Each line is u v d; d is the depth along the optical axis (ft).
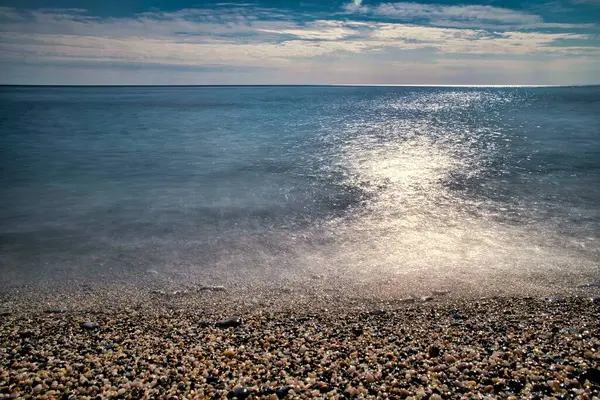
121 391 15.03
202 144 98.78
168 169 68.74
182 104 308.40
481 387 14.88
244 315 22.98
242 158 79.56
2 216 42.65
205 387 15.35
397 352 18.02
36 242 35.12
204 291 26.22
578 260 29.84
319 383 15.37
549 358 16.87
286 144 99.45
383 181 58.59
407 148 92.99
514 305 23.38
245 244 34.50
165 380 15.90
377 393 14.70
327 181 59.06
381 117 190.29
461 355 17.44
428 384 15.19
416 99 440.45
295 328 21.13
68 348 19.12
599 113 185.47
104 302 24.82
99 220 41.22
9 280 27.86
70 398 14.69
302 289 26.30
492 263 29.68
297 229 38.22
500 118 173.88
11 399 14.60
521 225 38.27
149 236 36.58
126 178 61.93
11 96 501.15
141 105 289.94
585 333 19.57
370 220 40.60
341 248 33.35
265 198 49.73
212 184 57.62
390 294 25.32
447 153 84.99
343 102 360.89
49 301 24.97
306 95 589.32
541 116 176.35
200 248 33.68
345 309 23.48
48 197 50.57
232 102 347.15
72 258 31.68
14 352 18.71
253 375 16.21
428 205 45.83
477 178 59.98
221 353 18.34
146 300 25.08
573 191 51.24
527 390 14.57
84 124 148.36
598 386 14.67
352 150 90.22
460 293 25.18
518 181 57.57
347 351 18.29
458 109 250.57
